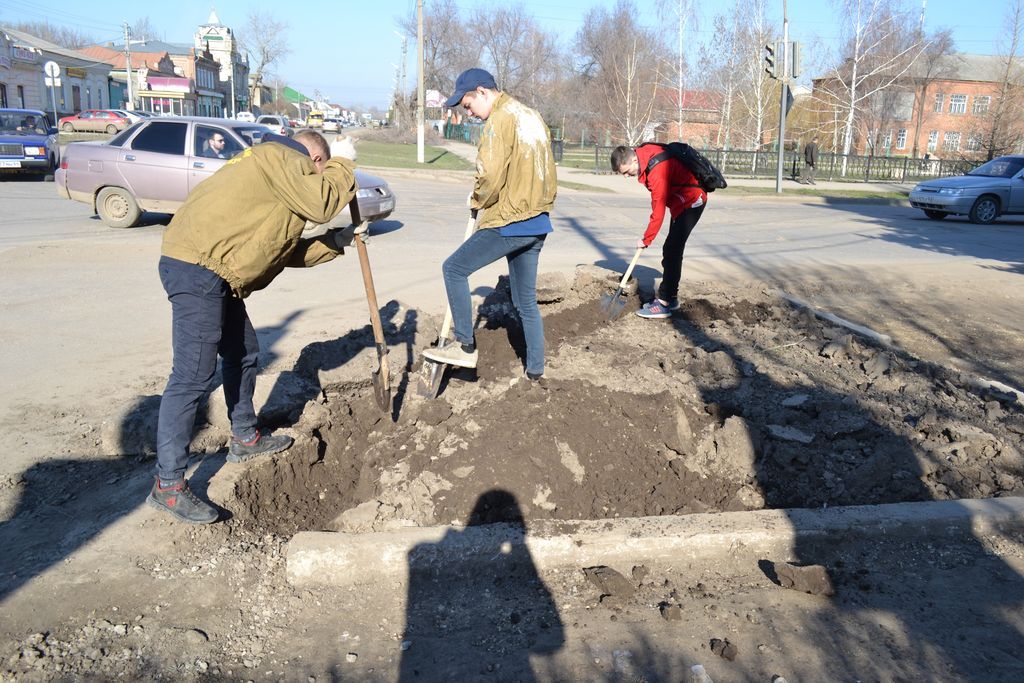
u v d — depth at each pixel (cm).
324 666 284
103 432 431
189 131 1155
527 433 408
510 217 413
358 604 319
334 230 404
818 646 293
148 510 363
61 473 411
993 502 372
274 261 352
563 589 328
